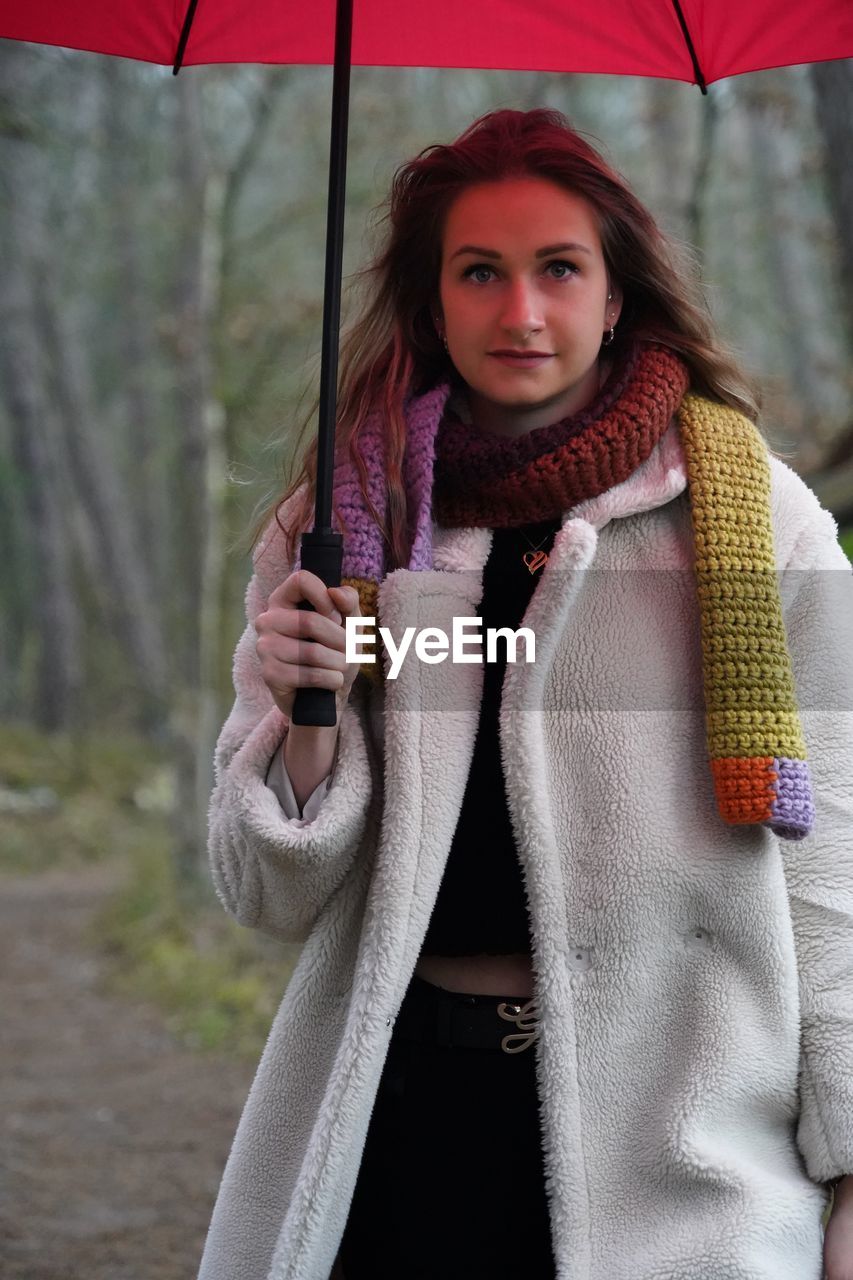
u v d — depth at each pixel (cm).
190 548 1023
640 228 207
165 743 2391
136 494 3219
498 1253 202
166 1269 465
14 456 2728
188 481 1023
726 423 207
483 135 206
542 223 201
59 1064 745
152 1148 599
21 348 2498
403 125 1298
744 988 200
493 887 204
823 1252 197
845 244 723
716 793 196
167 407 2600
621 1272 193
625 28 242
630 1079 199
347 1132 197
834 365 1130
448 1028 204
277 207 1527
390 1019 198
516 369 202
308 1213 196
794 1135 203
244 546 243
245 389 1087
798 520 211
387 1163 205
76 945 1054
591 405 204
